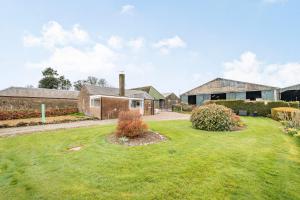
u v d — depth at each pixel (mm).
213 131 11617
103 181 4852
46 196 4289
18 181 5250
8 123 17297
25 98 31656
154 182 4707
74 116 25312
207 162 5992
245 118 21438
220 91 35594
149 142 8789
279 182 4781
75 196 4207
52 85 62344
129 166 5773
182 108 38562
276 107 22406
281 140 9484
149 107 30719
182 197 4051
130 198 4039
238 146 8000
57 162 6594
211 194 4160
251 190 4359
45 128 15039
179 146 7965
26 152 8289
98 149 7855
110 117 23906
